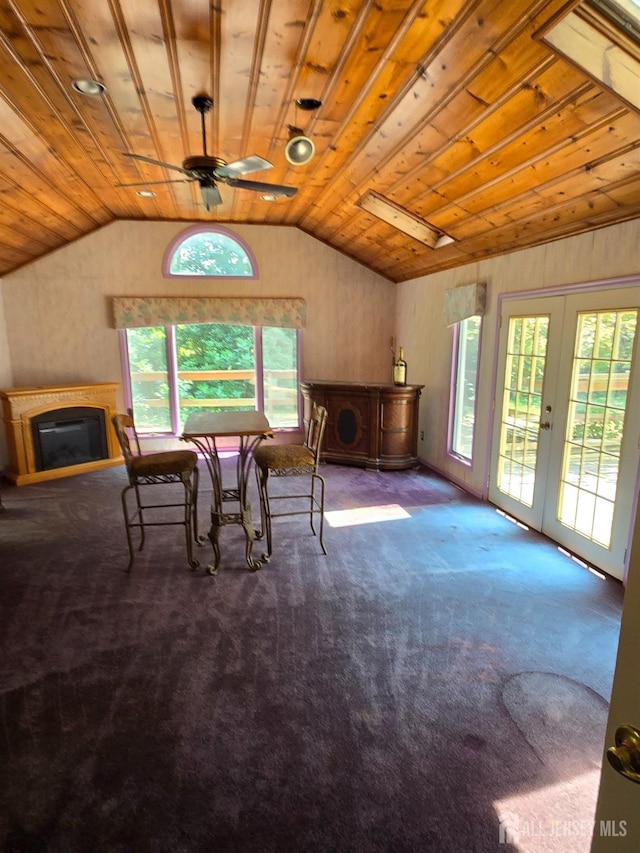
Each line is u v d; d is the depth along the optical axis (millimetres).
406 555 3482
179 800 1659
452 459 5211
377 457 5625
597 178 2699
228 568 3299
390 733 1934
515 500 4141
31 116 2975
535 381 3822
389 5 2043
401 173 3629
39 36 2252
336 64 2500
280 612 2773
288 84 2701
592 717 2010
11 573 3232
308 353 6438
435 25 2133
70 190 4266
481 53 2201
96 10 2080
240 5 2064
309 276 6273
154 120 3160
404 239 4883
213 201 3318
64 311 5711
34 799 1664
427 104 2705
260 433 3092
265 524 3758
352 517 4207
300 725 1975
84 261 5684
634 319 2889
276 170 4098
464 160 3111
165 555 3488
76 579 3150
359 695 2135
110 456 5816
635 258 2865
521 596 2936
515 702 2092
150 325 5887
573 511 3488
